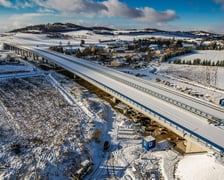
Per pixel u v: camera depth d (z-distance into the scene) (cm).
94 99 5050
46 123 3672
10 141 3070
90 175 2553
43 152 2852
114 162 2811
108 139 3366
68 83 6241
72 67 6906
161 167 2714
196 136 2631
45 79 6462
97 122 3831
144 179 2497
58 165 2625
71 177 2492
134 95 4247
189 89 5722
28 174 2434
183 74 7694
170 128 3033
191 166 2541
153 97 4134
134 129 3681
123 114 4303
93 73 6128
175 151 3078
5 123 3578
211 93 5481
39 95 5022
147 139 3125
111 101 5003
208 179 2256
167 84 6078
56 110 4234
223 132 2820
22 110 4141
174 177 2512
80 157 2819
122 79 5484
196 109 3528
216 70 8356
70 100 4822
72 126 3609
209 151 2494
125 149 3111
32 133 3325
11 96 4844
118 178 2514
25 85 5709
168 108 3600
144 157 2934
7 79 6069
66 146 3020
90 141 3188
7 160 2659
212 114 3475
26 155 2778
